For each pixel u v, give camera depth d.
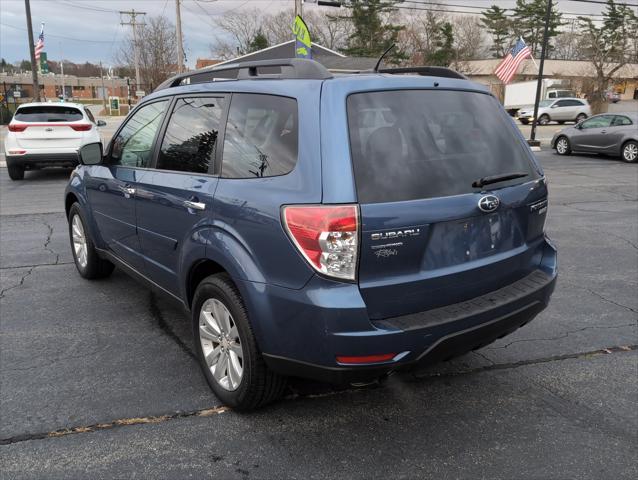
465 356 3.96
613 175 14.54
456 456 2.81
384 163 2.66
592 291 5.37
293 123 2.79
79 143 12.66
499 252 3.07
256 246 2.78
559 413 3.22
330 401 3.33
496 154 3.11
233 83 3.31
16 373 3.61
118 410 3.19
